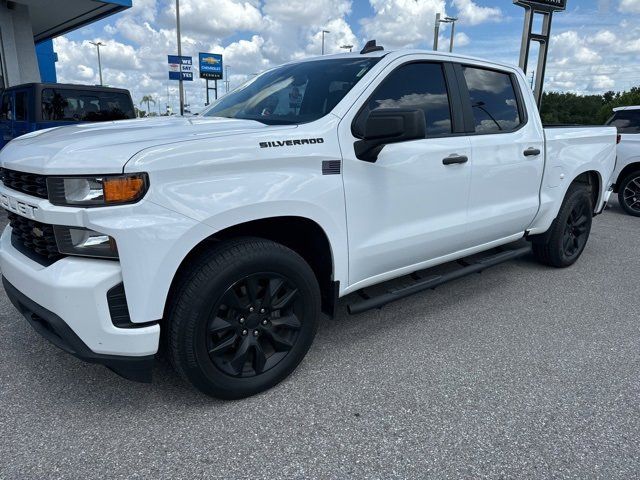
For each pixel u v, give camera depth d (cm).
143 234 204
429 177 315
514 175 387
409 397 262
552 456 217
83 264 210
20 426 234
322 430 234
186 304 224
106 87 859
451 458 216
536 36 1238
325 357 305
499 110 383
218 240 245
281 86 329
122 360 217
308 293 265
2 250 257
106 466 208
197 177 218
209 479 202
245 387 252
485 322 362
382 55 311
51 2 1324
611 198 1032
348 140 272
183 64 2781
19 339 321
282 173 244
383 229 298
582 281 457
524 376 285
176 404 253
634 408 254
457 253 364
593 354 314
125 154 205
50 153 216
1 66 1320
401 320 363
